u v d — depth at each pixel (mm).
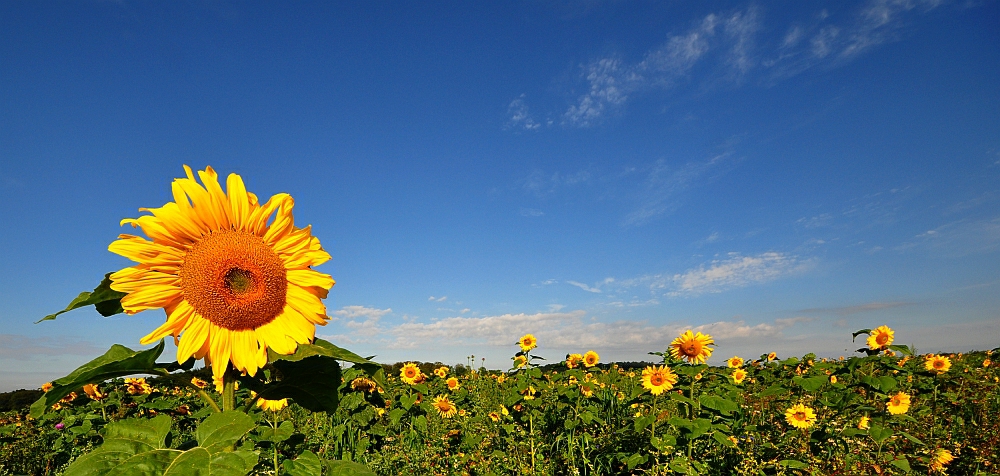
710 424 6246
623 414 9070
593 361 9148
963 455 7711
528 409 8328
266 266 2721
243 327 2697
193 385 2584
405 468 6816
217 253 2650
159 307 2584
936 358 10938
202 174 2783
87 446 7055
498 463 7062
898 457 6980
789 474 6680
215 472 1781
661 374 7566
